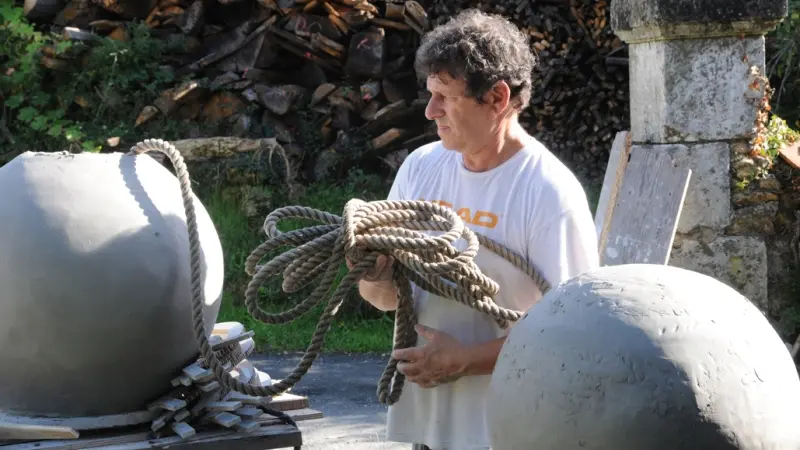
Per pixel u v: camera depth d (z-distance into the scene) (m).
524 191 2.75
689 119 5.98
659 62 5.99
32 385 2.62
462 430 2.81
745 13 5.86
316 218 2.89
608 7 8.89
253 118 9.23
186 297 2.66
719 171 6.03
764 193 6.10
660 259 5.78
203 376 2.66
